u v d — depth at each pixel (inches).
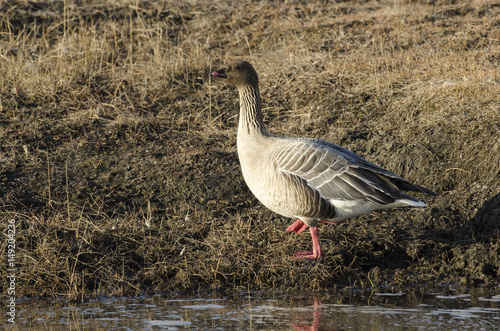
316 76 646.5
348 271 388.5
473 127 494.9
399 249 410.0
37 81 637.3
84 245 397.4
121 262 390.0
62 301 349.4
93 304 343.0
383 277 385.4
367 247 407.2
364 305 335.3
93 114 597.9
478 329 291.7
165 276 382.3
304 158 370.6
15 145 540.4
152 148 550.0
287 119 605.9
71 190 477.4
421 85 578.9
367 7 861.2
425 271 394.9
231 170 509.4
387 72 622.5
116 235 414.0
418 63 639.8
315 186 368.2
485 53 636.7
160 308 333.4
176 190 485.7
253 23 823.1
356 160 381.4
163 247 406.3
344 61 666.8
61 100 626.5
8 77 649.6
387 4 868.6
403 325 298.5
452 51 661.9
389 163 499.5
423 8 821.9
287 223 440.1
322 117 585.3
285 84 653.3
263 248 404.2
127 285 368.8
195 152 536.7
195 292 366.6
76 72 669.3
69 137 563.8
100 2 875.4
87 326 302.7
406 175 489.4
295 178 369.4
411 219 441.4
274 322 306.0
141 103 623.5
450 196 462.3
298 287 370.9
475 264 391.2
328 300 346.0
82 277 369.7
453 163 482.6
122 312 326.6
